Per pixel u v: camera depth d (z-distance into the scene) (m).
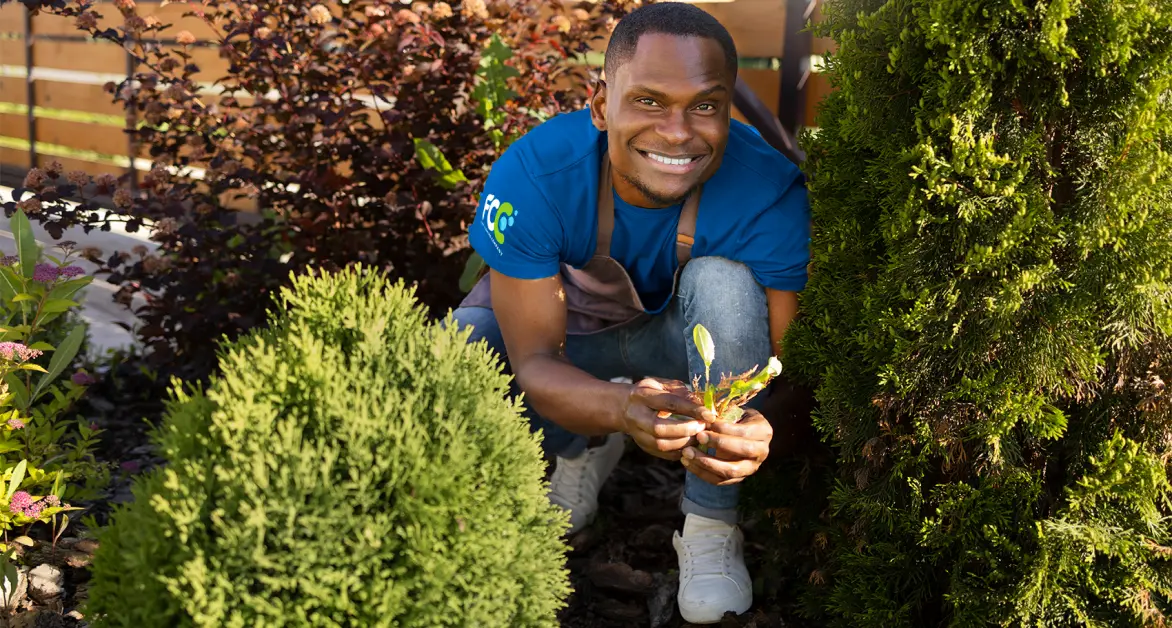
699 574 2.42
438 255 3.66
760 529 2.63
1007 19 1.73
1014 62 1.78
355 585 1.48
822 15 2.08
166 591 1.46
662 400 2.04
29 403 2.72
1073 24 1.72
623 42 2.12
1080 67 1.76
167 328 3.69
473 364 1.76
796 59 4.02
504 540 1.60
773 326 2.34
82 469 2.77
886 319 1.91
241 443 1.52
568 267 2.55
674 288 2.47
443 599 1.54
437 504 1.53
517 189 2.31
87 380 2.89
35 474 2.49
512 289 2.37
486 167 3.70
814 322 2.16
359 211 3.65
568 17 3.94
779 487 2.47
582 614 2.53
